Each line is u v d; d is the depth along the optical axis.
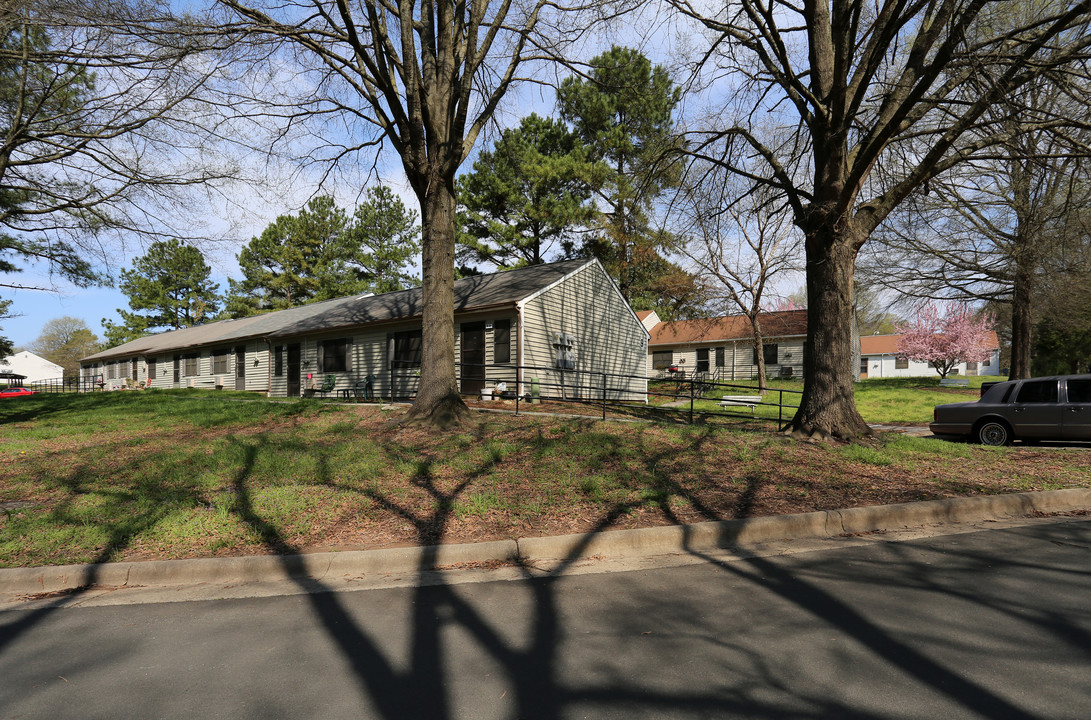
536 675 2.96
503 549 4.88
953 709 2.59
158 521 5.50
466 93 10.20
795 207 9.83
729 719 2.53
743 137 11.88
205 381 29.31
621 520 5.52
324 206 43.59
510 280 18.80
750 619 3.61
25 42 10.85
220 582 4.57
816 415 9.25
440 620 3.69
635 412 14.33
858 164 8.42
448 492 6.29
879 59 8.41
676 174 12.73
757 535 5.40
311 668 3.10
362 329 19.53
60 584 4.55
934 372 46.06
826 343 9.34
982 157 9.30
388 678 2.97
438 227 10.35
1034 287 17.23
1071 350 29.66
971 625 3.48
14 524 5.59
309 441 9.14
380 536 5.18
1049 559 4.71
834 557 4.86
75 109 12.83
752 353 34.03
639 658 3.12
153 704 2.77
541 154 28.78
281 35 9.51
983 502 6.26
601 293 20.16
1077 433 10.10
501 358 16.27
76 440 11.02
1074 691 2.72
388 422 10.77
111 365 40.41
